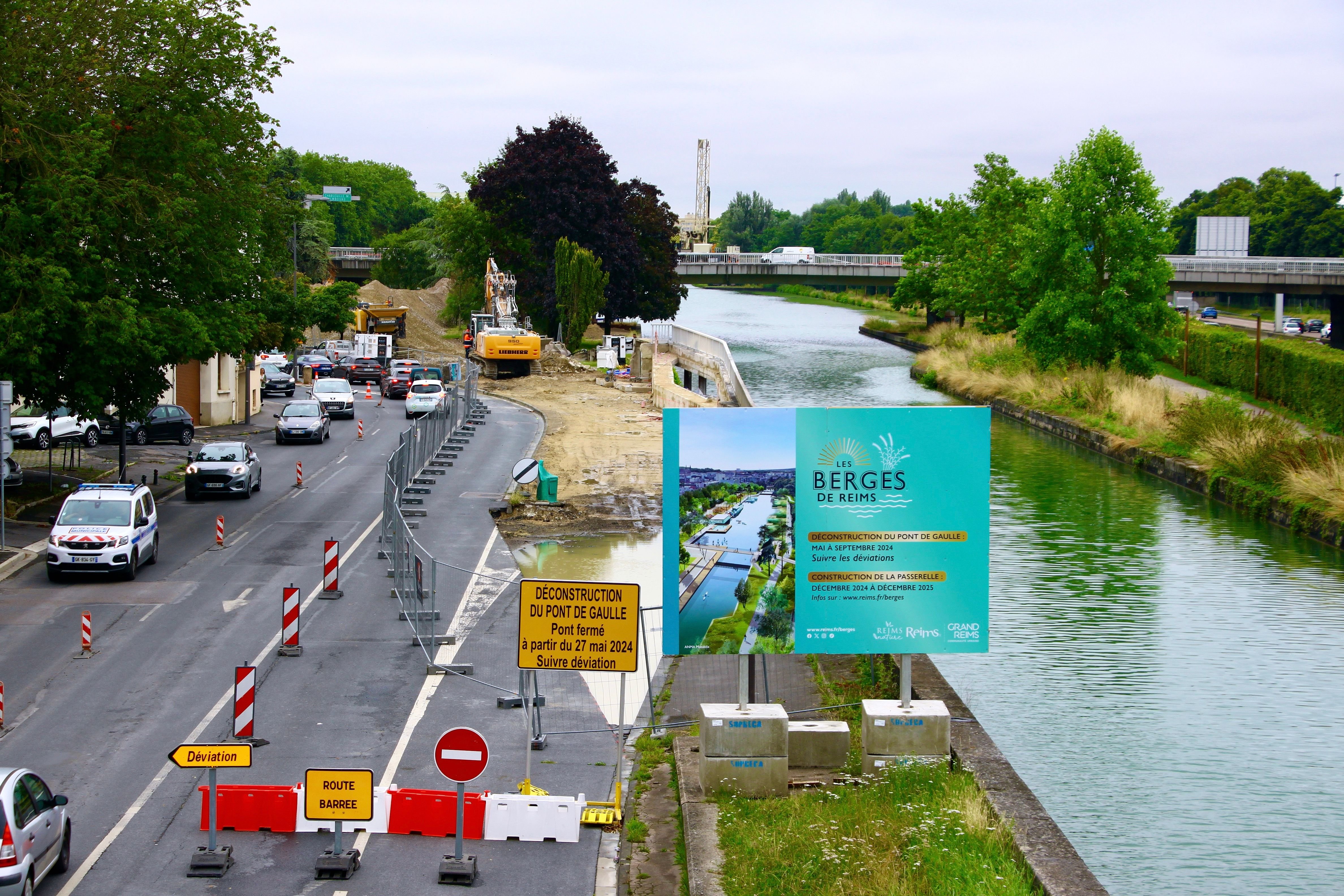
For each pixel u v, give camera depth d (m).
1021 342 69.94
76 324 29.70
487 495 38.19
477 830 14.24
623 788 15.78
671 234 107.56
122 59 32.03
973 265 93.56
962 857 12.77
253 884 12.80
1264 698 22.62
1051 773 19.19
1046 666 24.48
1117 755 19.92
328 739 16.97
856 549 16.31
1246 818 17.64
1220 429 46.69
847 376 87.38
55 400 32.59
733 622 16.25
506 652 21.52
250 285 37.59
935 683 19.42
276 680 19.58
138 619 22.97
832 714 18.55
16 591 24.95
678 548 16.20
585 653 14.76
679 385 80.50
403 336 104.44
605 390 73.62
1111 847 16.75
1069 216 65.19
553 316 95.25
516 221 100.44
